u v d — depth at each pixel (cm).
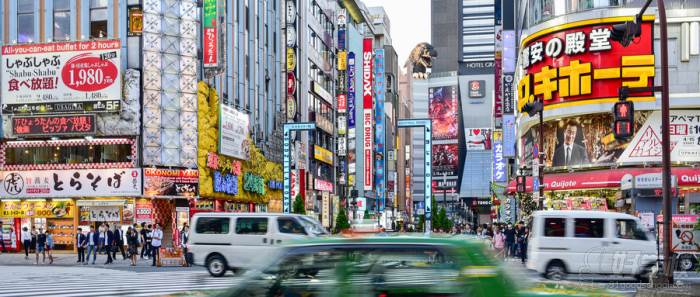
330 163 8162
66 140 4294
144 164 4253
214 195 4566
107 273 2577
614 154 4034
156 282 2136
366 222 739
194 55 4469
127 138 4269
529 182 4653
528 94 4388
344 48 8331
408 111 16838
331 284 612
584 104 4019
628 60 3928
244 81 5481
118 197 4228
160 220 4338
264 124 6022
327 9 8425
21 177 4278
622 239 2086
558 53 4134
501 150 7294
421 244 611
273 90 6312
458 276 593
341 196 8569
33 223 4278
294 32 6600
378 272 611
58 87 4272
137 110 4256
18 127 4288
